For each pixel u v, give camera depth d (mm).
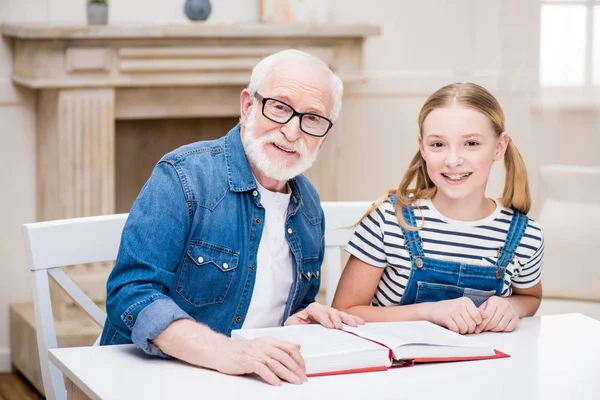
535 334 1891
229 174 1995
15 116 3977
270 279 2051
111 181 3799
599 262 3270
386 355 1594
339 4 4453
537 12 3641
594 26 3527
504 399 1445
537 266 2166
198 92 3975
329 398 1422
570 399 1458
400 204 2146
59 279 2041
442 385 1508
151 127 4270
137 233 1846
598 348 1782
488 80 4527
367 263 2150
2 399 3725
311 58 2004
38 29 3568
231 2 4273
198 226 1938
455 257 2105
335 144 4254
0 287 4066
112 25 3695
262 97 1970
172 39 3785
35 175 4055
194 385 1481
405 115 4633
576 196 3408
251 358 1517
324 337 1680
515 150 2141
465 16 4559
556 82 3619
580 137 3564
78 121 3727
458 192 2039
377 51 4551
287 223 2080
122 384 1480
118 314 1741
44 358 1990
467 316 1886
